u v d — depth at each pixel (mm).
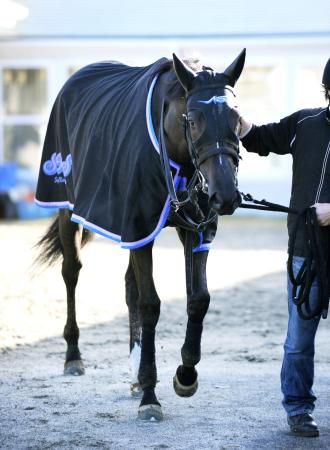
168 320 11914
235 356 9734
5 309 12484
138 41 28359
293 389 6754
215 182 6047
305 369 6730
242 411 7449
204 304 7055
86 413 7402
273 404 7672
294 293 6520
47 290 14141
